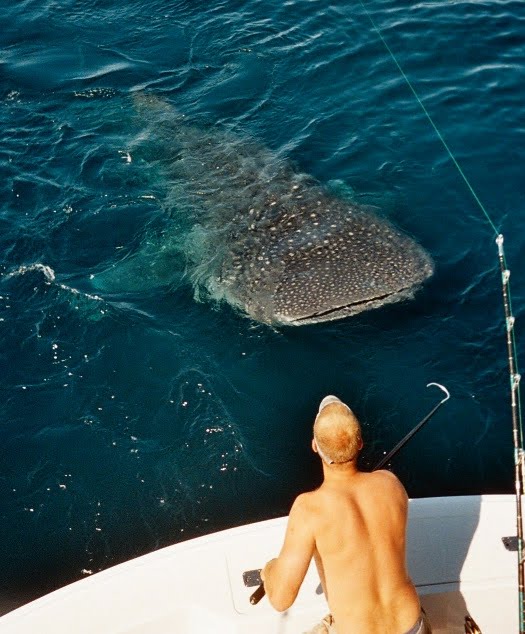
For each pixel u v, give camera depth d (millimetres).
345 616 3738
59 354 7988
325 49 12625
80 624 4719
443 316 8141
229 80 12148
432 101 11453
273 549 5055
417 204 9625
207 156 10531
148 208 9789
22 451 7109
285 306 8047
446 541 5047
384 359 7770
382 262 8359
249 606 4766
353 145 10695
